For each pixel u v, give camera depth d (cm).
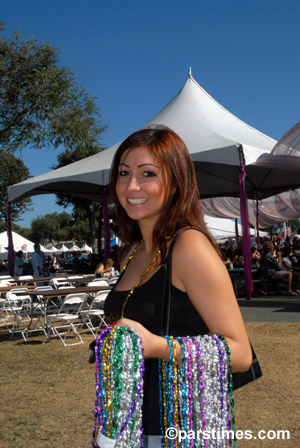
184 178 142
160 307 134
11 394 495
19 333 893
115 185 160
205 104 1545
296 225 5897
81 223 6316
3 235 3341
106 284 969
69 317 776
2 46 1814
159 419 132
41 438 373
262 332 751
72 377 552
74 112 1953
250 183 1780
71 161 3850
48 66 1873
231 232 2825
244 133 1472
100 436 122
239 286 1251
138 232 175
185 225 138
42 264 1447
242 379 135
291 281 1232
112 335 121
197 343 121
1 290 943
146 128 153
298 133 1079
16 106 1816
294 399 433
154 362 136
